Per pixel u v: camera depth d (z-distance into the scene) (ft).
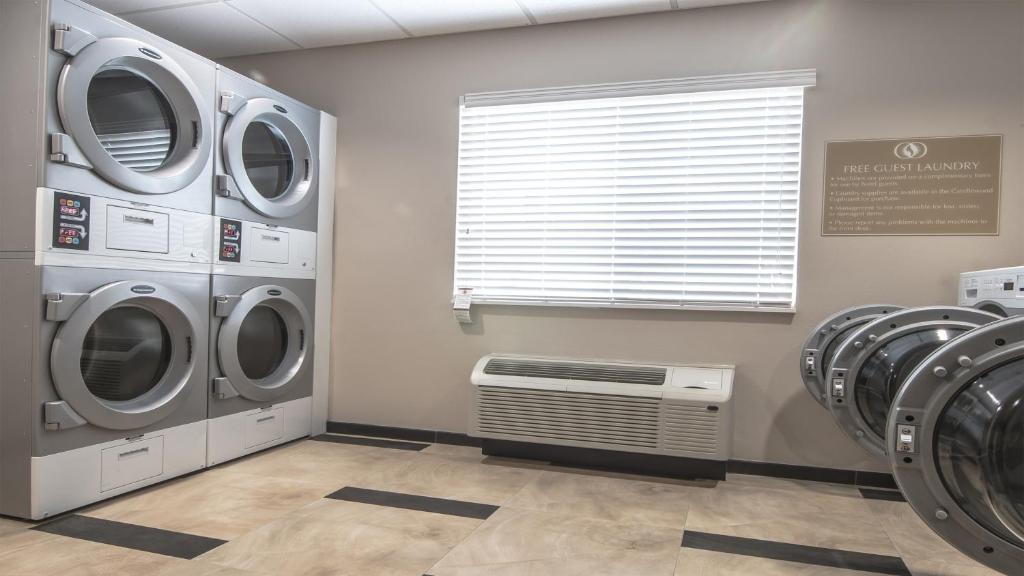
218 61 14.57
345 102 13.82
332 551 7.59
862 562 7.60
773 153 11.41
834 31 11.07
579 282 12.42
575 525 8.63
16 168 8.04
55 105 7.98
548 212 12.61
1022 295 8.04
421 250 13.34
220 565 7.14
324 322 13.57
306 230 12.86
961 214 10.53
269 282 11.85
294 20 12.46
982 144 10.44
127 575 6.84
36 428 8.00
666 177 11.98
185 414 10.12
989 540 5.33
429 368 13.30
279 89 14.25
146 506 8.90
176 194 9.73
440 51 13.20
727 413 10.53
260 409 11.82
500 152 12.90
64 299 8.04
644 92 11.85
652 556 7.66
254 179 11.86
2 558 7.14
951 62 10.57
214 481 10.11
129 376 9.39
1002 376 5.13
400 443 13.06
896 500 10.05
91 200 8.43
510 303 12.65
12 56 8.08
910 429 5.42
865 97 10.93
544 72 12.56
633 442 10.98
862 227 10.96
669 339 11.89
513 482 10.53
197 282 10.20
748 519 9.04
